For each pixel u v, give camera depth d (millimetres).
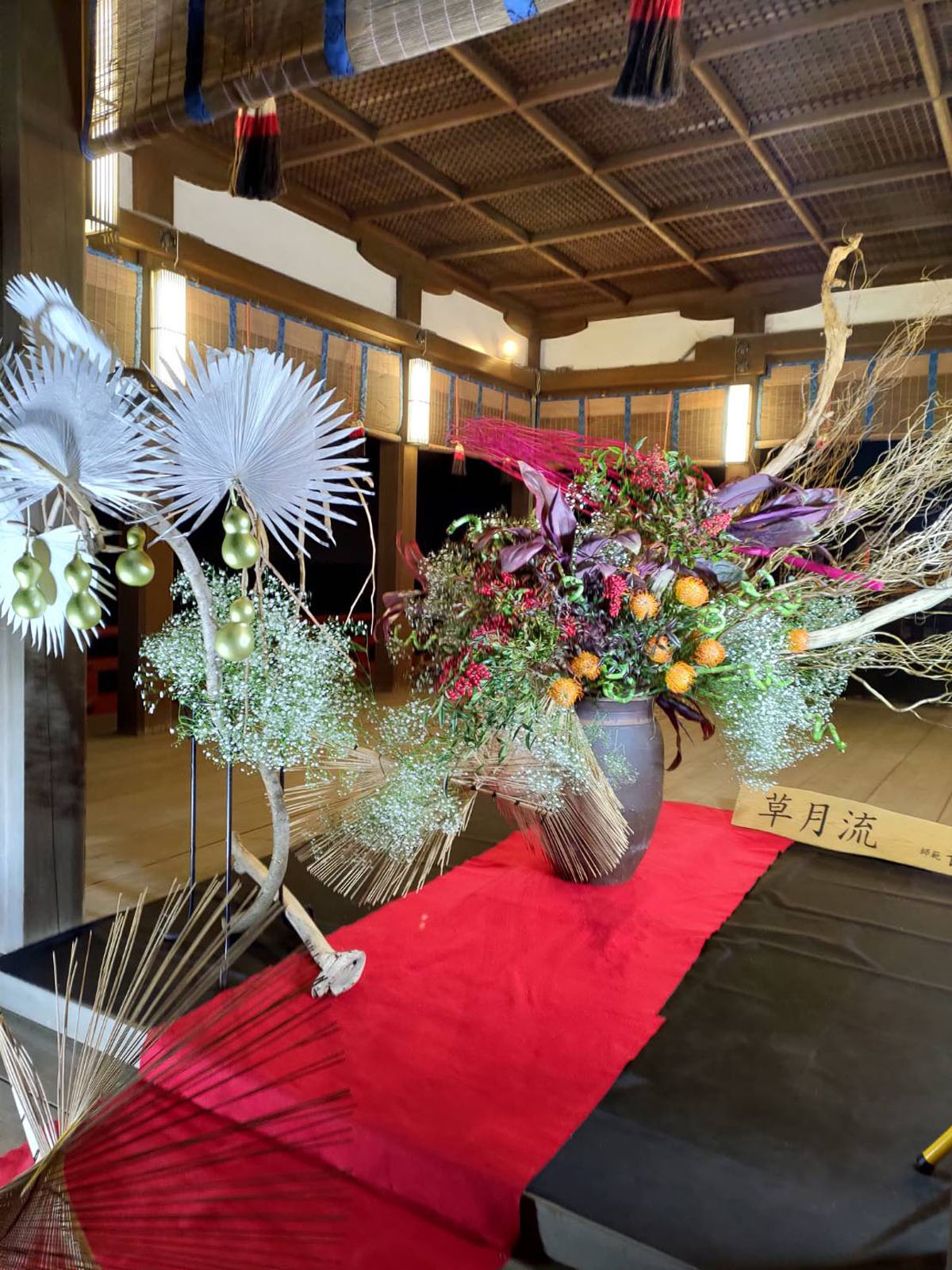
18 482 1286
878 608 2219
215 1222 1225
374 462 7758
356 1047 1653
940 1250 1189
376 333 6617
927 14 3775
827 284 2197
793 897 2475
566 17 3922
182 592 1919
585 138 5070
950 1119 1486
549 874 2576
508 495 8664
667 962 2039
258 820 3420
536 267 7328
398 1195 1408
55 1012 1908
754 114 4719
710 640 1992
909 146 5039
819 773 4531
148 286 5055
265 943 2080
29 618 1379
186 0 2189
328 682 1914
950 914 2369
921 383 6715
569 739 2066
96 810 3557
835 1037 1744
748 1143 1413
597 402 8281
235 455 1331
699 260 6840
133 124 2264
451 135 5090
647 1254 1195
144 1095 758
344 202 6152
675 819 3203
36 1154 694
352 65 1988
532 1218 1293
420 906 2332
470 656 1985
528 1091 1537
